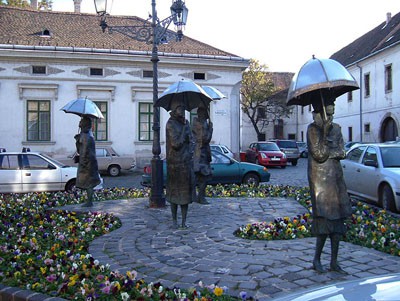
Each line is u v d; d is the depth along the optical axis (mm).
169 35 12258
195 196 10820
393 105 33094
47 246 6570
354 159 12453
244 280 5004
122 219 8938
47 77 24688
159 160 10562
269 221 8422
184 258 6004
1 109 24156
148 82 26344
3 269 5359
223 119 27578
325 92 4969
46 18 28344
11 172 14586
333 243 5180
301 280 4957
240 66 27547
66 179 14992
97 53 25172
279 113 52625
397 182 9992
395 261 5652
